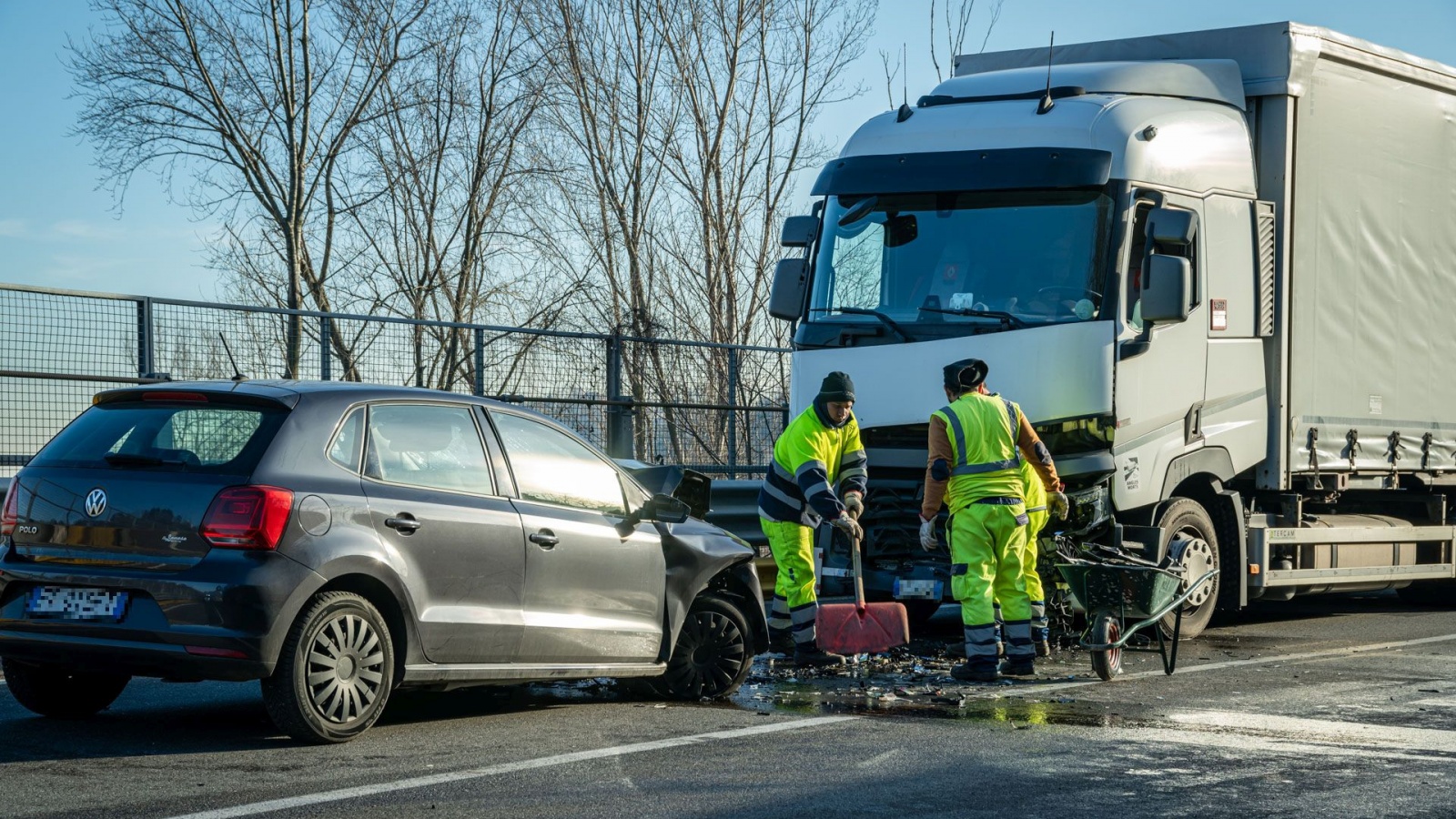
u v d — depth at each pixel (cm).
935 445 943
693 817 559
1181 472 1109
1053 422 1030
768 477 978
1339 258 1257
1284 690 891
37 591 682
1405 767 655
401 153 2666
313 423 695
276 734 717
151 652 655
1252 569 1209
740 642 869
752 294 2708
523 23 2677
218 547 658
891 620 937
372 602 712
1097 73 1143
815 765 655
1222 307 1141
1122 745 705
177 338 1162
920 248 1092
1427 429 1366
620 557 813
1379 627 1302
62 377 1094
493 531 747
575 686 907
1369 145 1288
